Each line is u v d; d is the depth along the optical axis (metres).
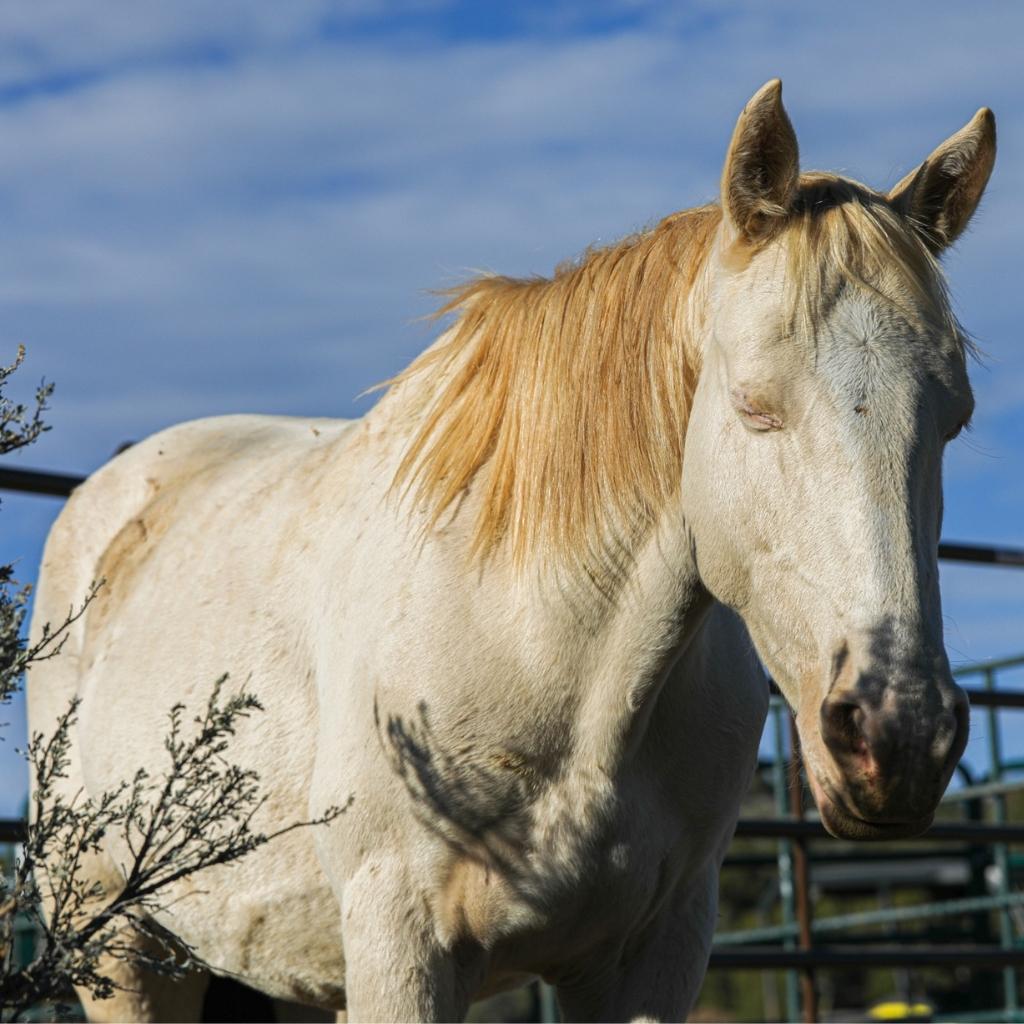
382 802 3.12
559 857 3.04
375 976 3.08
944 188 2.88
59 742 2.94
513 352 3.19
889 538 2.37
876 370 2.45
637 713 3.02
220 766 3.59
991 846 9.48
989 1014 8.04
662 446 2.95
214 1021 4.55
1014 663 7.96
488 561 3.09
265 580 3.69
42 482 5.17
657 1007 3.23
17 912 2.78
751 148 2.66
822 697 2.40
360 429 3.75
